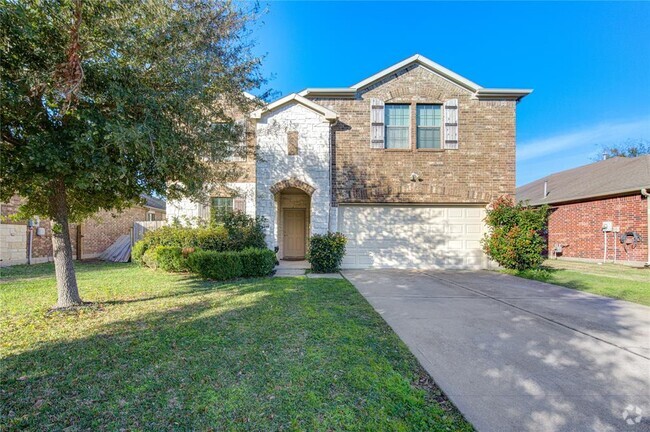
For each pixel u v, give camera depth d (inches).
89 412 96.5
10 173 164.9
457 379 120.4
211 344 150.0
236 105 268.4
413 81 428.8
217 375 120.5
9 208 435.8
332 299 242.8
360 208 427.5
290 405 101.3
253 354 139.6
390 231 426.6
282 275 360.2
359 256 423.5
